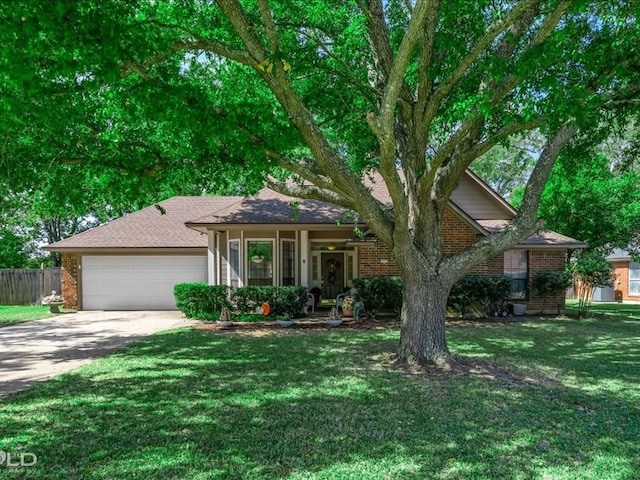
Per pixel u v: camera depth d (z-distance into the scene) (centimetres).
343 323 1248
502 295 1383
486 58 653
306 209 1471
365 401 546
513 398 558
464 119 621
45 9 366
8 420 488
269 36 485
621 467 377
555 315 1465
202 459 390
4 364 777
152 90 516
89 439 434
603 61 603
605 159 1761
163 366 743
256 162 579
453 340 977
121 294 1730
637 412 513
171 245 1698
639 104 699
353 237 1426
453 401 545
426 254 747
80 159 716
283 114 756
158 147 757
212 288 1352
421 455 398
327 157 614
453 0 638
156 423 477
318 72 795
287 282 1494
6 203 732
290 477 358
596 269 1453
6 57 369
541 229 737
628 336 1042
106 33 407
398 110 800
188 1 584
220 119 545
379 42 705
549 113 552
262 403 541
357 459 390
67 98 504
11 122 466
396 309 1345
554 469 373
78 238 1731
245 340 992
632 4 535
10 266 2895
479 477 358
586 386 618
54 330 1193
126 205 927
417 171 757
